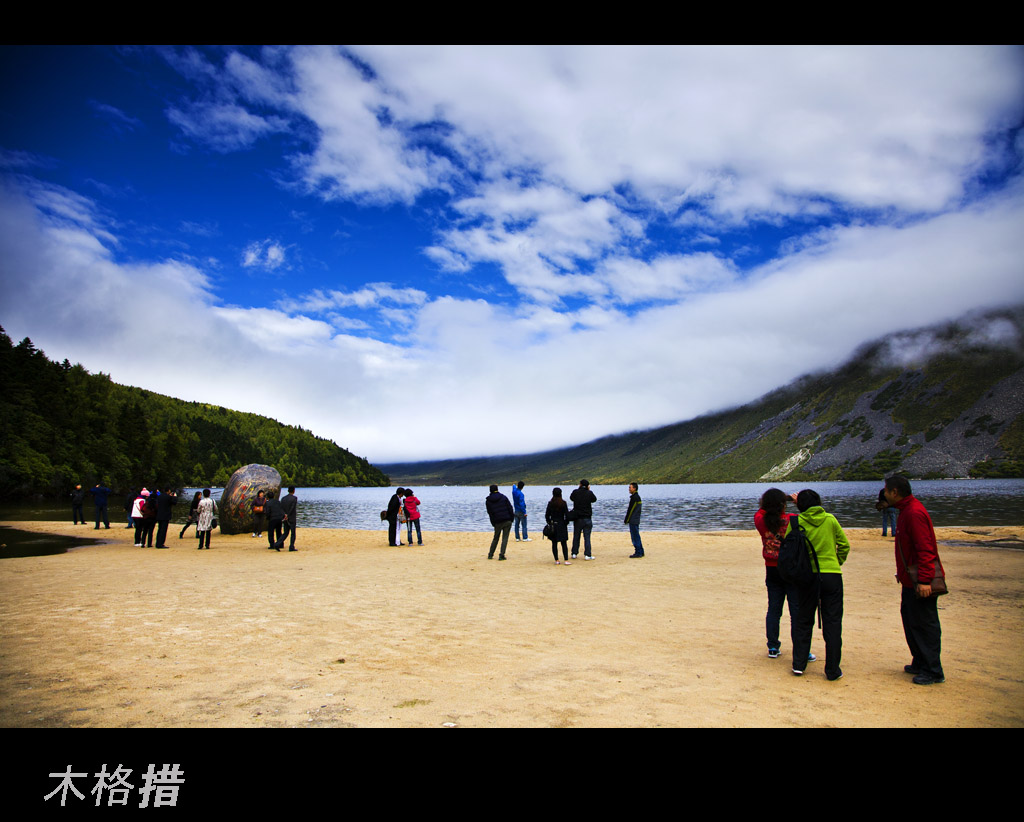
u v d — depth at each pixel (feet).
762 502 23.09
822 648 24.39
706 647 23.99
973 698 18.13
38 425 294.66
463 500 371.97
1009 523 100.78
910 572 19.67
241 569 49.78
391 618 29.63
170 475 412.77
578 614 30.60
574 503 56.18
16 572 47.67
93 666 21.29
